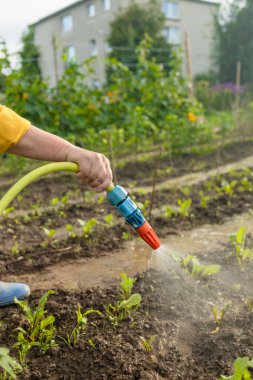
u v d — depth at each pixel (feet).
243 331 6.67
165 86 28.07
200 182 18.44
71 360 6.10
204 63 93.04
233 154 26.05
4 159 24.21
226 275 8.72
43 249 10.89
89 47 91.97
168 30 89.76
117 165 23.43
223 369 5.80
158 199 15.57
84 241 11.35
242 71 72.90
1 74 21.15
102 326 6.87
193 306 7.50
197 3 92.17
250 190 15.87
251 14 71.77
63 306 7.47
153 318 7.14
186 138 27.02
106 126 25.18
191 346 6.45
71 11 95.55
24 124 5.86
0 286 7.71
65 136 23.56
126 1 83.82
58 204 15.58
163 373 5.79
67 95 24.18
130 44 72.23
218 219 12.94
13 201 16.25
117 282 8.75
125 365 5.88
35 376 5.79
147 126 26.27
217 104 57.36
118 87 27.02
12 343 6.53
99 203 14.96
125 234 11.53
